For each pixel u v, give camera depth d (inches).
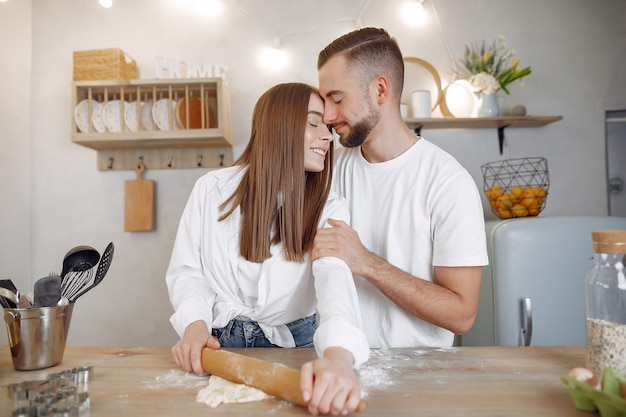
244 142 105.7
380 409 30.0
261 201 48.3
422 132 106.1
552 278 78.4
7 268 97.8
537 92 107.3
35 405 28.9
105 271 44.9
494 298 79.3
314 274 46.0
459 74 106.2
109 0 99.8
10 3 100.3
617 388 28.1
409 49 106.7
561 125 107.0
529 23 107.7
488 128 106.3
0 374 38.6
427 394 32.4
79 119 95.9
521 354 42.1
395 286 49.0
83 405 30.0
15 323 38.9
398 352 43.3
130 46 107.4
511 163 105.8
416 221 54.4
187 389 34.6
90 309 105.3
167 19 107.8
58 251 106.1
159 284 104.9
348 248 48.2
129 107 97.6
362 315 56.6
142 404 31.6
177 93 100.7
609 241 33.9
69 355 44.3
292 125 48.1
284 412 30.2
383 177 57.3
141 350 46.1
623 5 108.1
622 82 107.6
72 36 108.0
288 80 106.5
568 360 40.0
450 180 53.0
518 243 78.3
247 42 107.1
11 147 99.9
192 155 105.1
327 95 53.7
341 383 29.0
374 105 54.1
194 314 44.9
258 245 48.4
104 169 105.6
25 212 104.4
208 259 50.5
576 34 108.0
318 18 107.0
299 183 48.5
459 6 107.3
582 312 78.6
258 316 49.1
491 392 32.8
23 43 105.0
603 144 106.9
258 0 107.5
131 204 103.6
